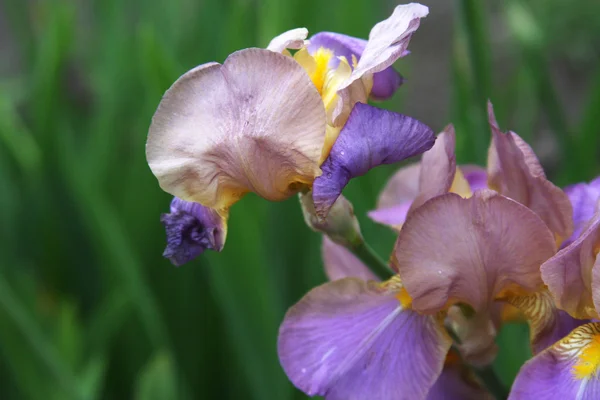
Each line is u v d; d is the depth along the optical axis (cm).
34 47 152
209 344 105
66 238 123
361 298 67
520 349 86
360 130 64
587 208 70
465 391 69
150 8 137
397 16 65
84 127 151
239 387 104
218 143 65
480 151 87
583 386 64
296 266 91
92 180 124
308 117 64
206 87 64
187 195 65
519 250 65
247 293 89
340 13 101
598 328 65
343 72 66
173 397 88
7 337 88
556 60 258
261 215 101
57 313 116
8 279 115
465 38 86
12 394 98
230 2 119
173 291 107
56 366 90
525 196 67
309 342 66
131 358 109
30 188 124
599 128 103
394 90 69
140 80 129
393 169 114
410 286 65
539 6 178
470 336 67
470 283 65
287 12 95
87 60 159
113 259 108
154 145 65
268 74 64
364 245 68
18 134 133
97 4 149
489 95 87
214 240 67
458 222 65
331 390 65
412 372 66
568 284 65
